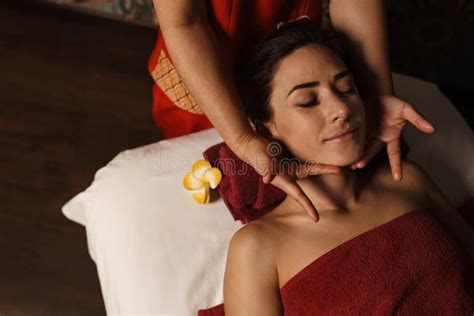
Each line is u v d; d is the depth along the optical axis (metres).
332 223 1.19
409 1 2.16
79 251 1.91
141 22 2.44
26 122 2.15
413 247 1.15
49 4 2.43
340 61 1.10
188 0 1.07
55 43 2.37
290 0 1.27
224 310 1.22
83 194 1.47
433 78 2.36
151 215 1.38
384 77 1.25
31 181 2.03
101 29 2.42
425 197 1.29
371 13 1.24
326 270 1.12
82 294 1.83
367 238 1.15
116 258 1.35
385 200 1.24
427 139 1.58
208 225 1.38
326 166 1.09
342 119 1.05
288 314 1.15
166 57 1.44
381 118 1.22
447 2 2.14
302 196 1.05
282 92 1.08
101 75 2.31
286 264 1.17
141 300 1.31
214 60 1.11
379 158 1.28
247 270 1.16
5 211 1.95
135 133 2.19
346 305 1.11
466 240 1.31
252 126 1.21
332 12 1.28
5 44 2.33
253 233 1.18
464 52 2.26
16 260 1.87
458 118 1.64
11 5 2.42
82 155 2.11
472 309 1.15
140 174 1.43
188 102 1.49
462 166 1.57
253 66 1.11
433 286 1.14
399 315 1.12
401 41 2.27
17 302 1.80
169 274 1.33
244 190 1.28
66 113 2.20
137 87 2.30
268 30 1.29
